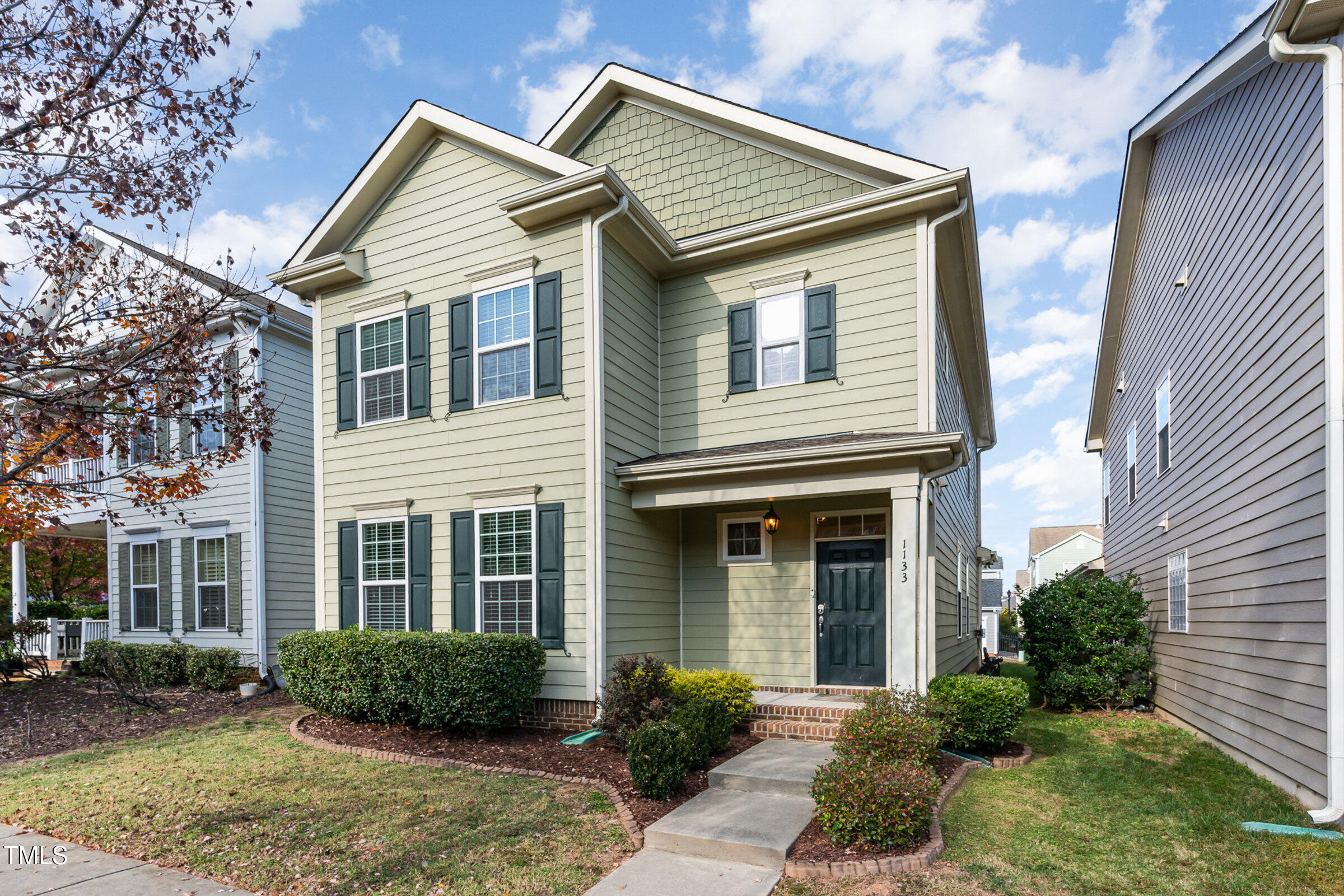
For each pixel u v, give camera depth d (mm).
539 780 6570
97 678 13523
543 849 5020
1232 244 8117
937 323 9812
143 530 14594
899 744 5660
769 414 9695
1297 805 5961
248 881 4574
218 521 13508
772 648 9555
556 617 8617
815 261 9617
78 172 4902
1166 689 10719
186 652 12555
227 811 5805
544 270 9195
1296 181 6371
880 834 4770
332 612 10367
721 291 10203
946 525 11555
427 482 9758
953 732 7199
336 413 10648
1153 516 12242
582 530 8602
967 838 5133
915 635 7551
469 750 7566
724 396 10023
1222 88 8305
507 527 9094
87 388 4742
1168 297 11141
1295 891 4309
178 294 5883
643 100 11211
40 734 9047
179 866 4840
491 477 9273
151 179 5188
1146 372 12805
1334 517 5520
